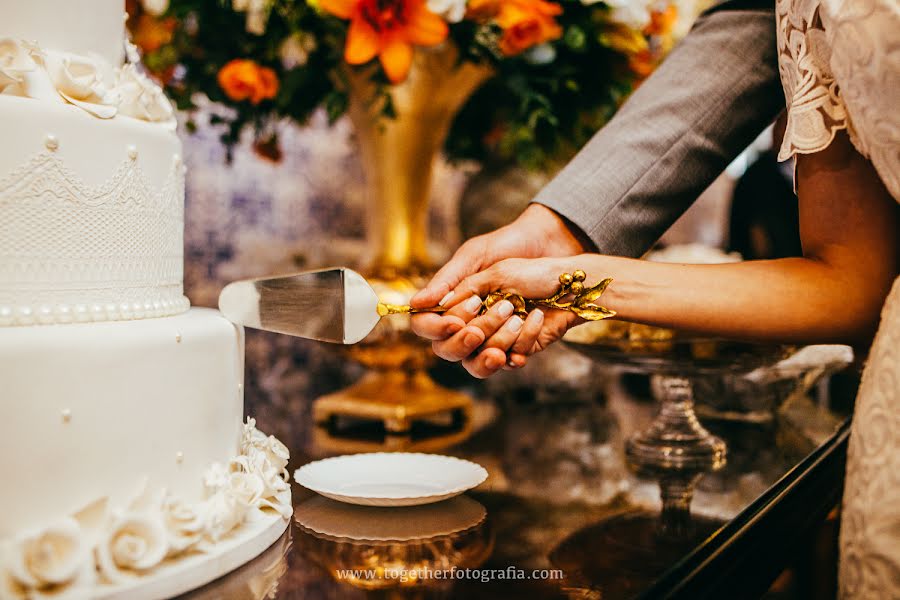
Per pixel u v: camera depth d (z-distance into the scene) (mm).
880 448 654
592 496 1026
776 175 2250
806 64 784
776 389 1483
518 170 1712
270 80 1377
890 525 635
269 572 747
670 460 1204
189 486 775
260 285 857
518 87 1416
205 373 791
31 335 657
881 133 681
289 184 2273
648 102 1131
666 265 968
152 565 672
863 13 662
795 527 1012
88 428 682
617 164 1095
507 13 1288
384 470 1057
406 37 1266
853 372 1584
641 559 787
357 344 1449
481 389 1905
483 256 1038
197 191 2111
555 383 1794
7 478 641
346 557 787
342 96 1428
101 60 785
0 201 673
